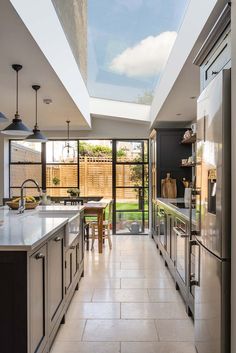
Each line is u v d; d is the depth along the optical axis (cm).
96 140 765
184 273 319
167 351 236
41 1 269
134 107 676
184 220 318
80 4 351
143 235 743
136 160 762
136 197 762
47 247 221
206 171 204
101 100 680
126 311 308
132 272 440
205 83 232
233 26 165
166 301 334
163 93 467
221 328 174
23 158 768
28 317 176
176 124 651
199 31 252
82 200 659
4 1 199
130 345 245
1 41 254
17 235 205
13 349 174
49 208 407
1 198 731
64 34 371
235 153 163
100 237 564
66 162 766
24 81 357
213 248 187
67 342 249
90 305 323
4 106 484
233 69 166
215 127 185
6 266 175
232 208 167
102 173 766
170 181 613
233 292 165
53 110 510
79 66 499
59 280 264
